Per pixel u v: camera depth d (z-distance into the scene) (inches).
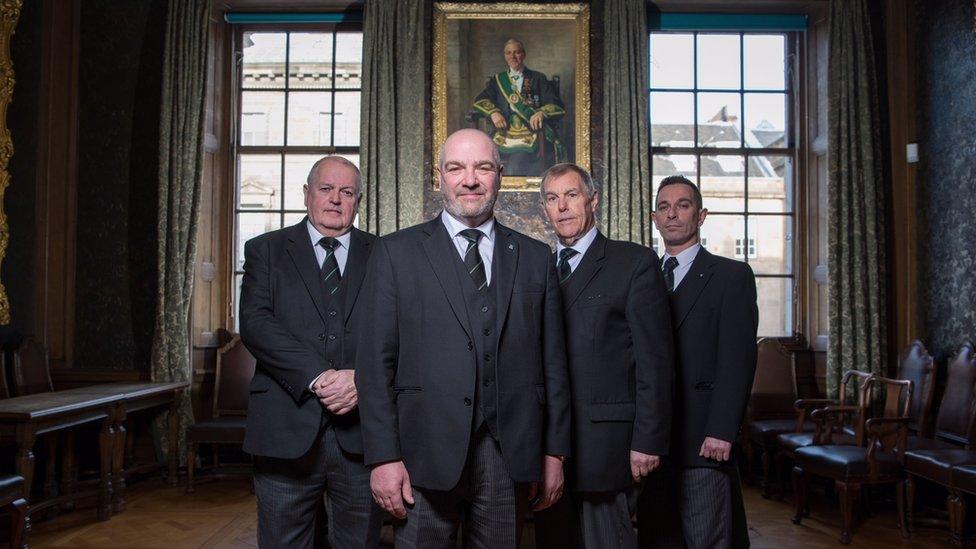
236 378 219.1
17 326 207.8
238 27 245.6
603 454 92.0
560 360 83.0
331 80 245.8
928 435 199.0
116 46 229.3
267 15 240.4
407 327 78.8
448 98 230.5
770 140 248.7
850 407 182.9
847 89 222.4
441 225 82.6
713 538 99.7
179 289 217.5
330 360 96.3
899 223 222.7
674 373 95.8
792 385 220.5
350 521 95.8
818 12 241.3
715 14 242.1
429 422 76.2
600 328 94.8
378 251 81.6
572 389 94.0
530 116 230.4
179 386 208.5
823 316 235.5
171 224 218.2
